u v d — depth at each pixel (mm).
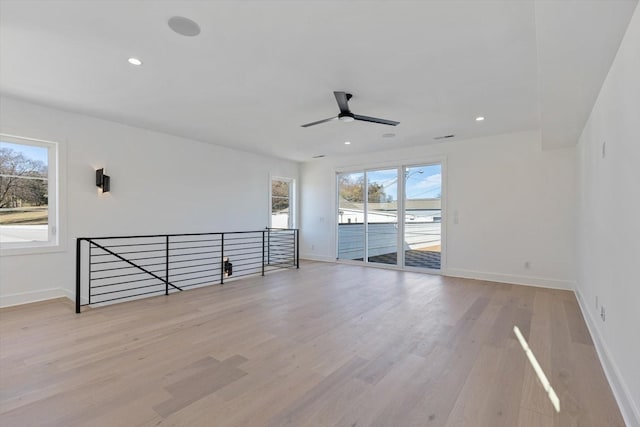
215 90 3379
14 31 2303
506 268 5059
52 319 3260
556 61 2176
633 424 1648
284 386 2047
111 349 2564
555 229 4680
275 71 2912
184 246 5543
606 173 2490
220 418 1727
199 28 2250
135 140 4855
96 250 4465
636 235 1729
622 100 2002
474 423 1701
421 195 6047
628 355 1812
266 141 5684
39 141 3996
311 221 7680
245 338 2807
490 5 1967
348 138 5410
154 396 1923
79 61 2760
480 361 2400
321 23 2178
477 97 3494
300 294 4305
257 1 1950
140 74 3006
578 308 3711
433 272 5797
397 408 1826
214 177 6016
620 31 1834
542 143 4367
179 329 3006
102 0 1962
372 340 2775
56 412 1762
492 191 5195
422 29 2236
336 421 1711
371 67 2812
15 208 3873
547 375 2207
